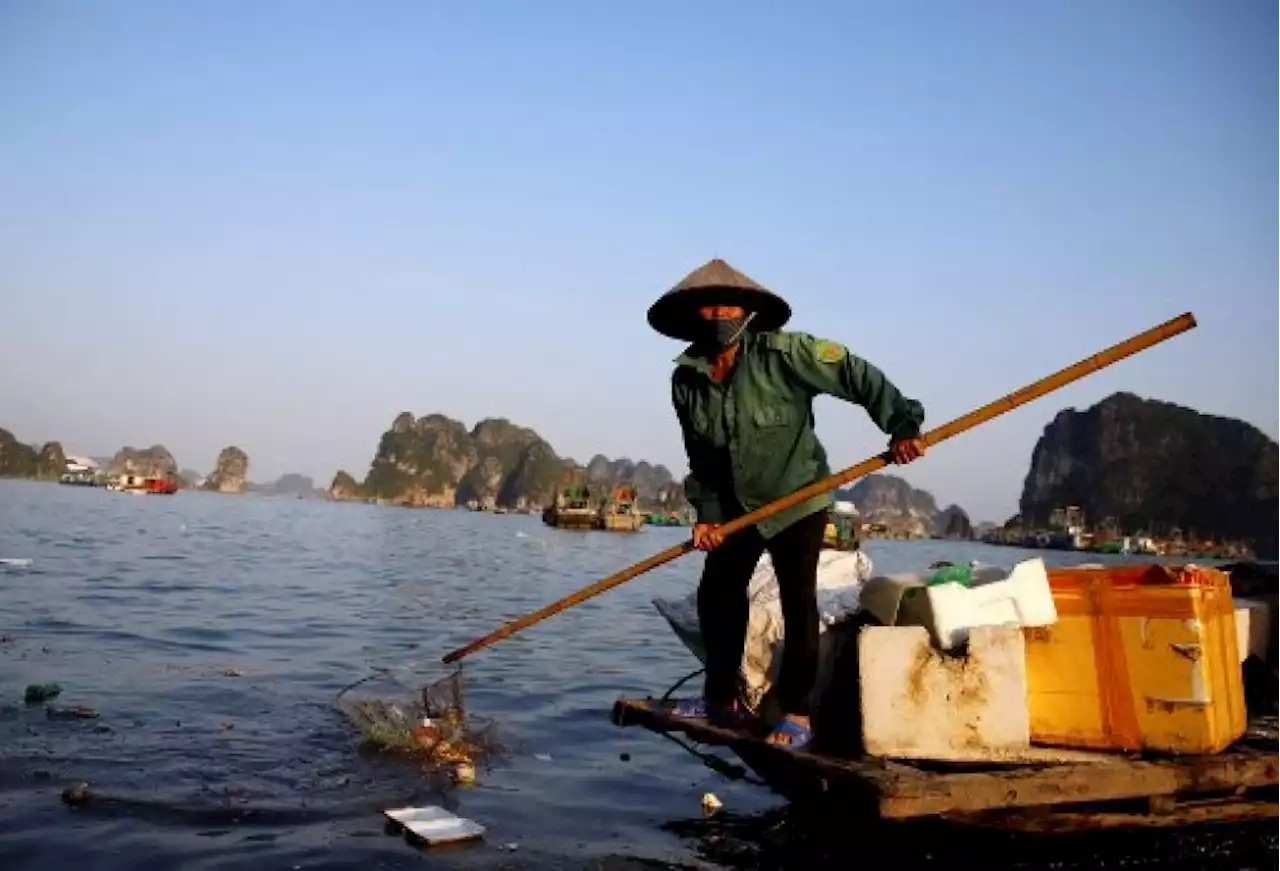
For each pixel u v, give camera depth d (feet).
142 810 14.08
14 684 21.95
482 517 380.37
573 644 35.42
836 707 13.11
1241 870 12.51
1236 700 12.58
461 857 12.94
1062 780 10.87
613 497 263.29
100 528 101.40
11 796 14.33
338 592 50.03
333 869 12.25
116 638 29.63
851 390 12.68
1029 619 12.27
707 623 14.48
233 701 21.68
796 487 13.29
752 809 15.98
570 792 16.62
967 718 11.65
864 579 17.54
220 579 52.47
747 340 13.35
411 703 21.25
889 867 13.05
